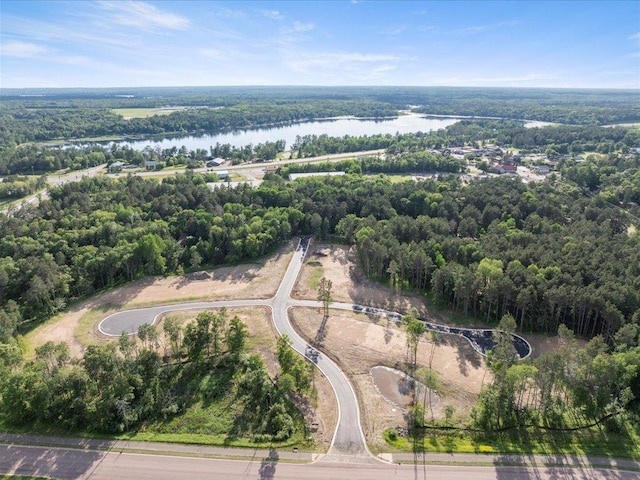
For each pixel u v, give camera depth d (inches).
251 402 3646.7
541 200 7824.8
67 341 4576.8
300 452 3149.6
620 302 4466.0
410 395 3826.3
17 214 7524.6
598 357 3545.8
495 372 3585.1
